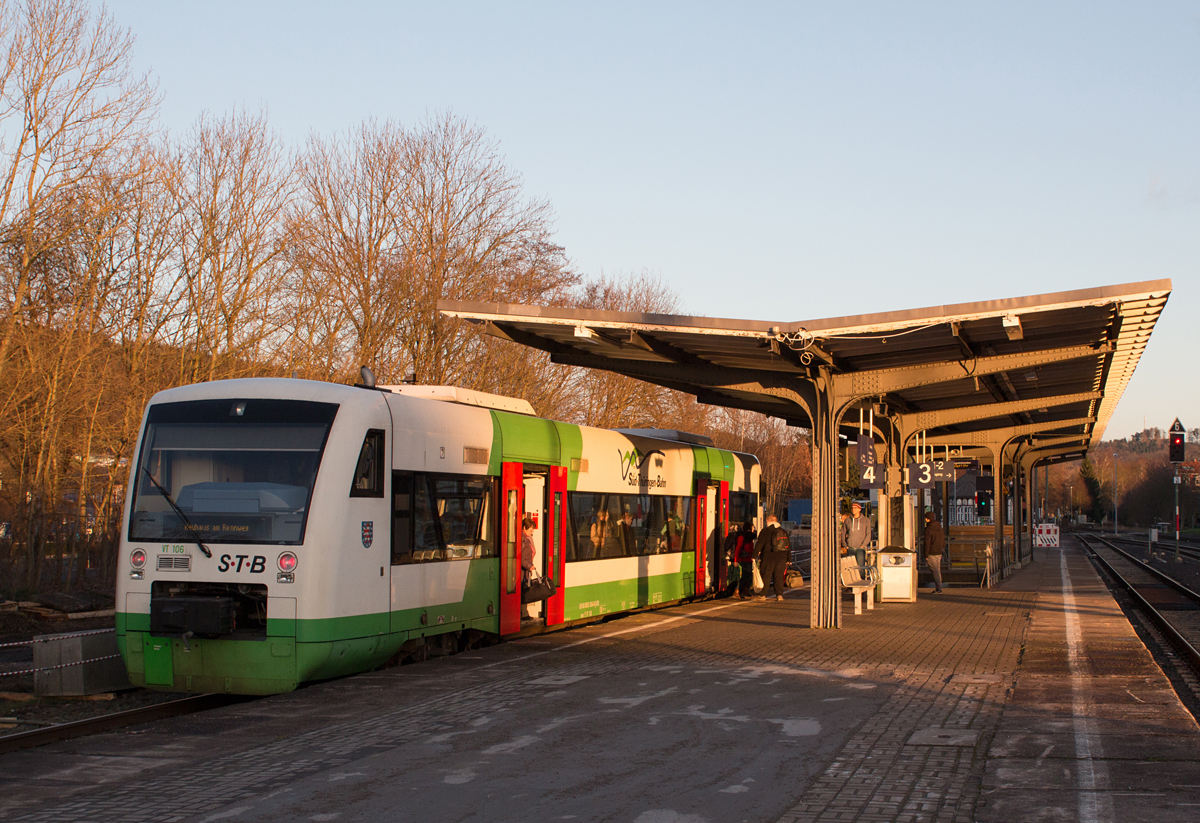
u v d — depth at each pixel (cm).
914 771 756
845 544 2128
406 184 3250
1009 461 3981
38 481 2362
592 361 1702
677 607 2164
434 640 1405
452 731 904
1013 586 2792
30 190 2284
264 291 2739
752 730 900
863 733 884
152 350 2652
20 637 1838
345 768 782
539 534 1662
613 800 696
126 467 2584
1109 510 15700
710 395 2050
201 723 957
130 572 1183
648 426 4694
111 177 2375
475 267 3297
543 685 1129
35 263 2356
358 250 3155
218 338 2667
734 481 2559
